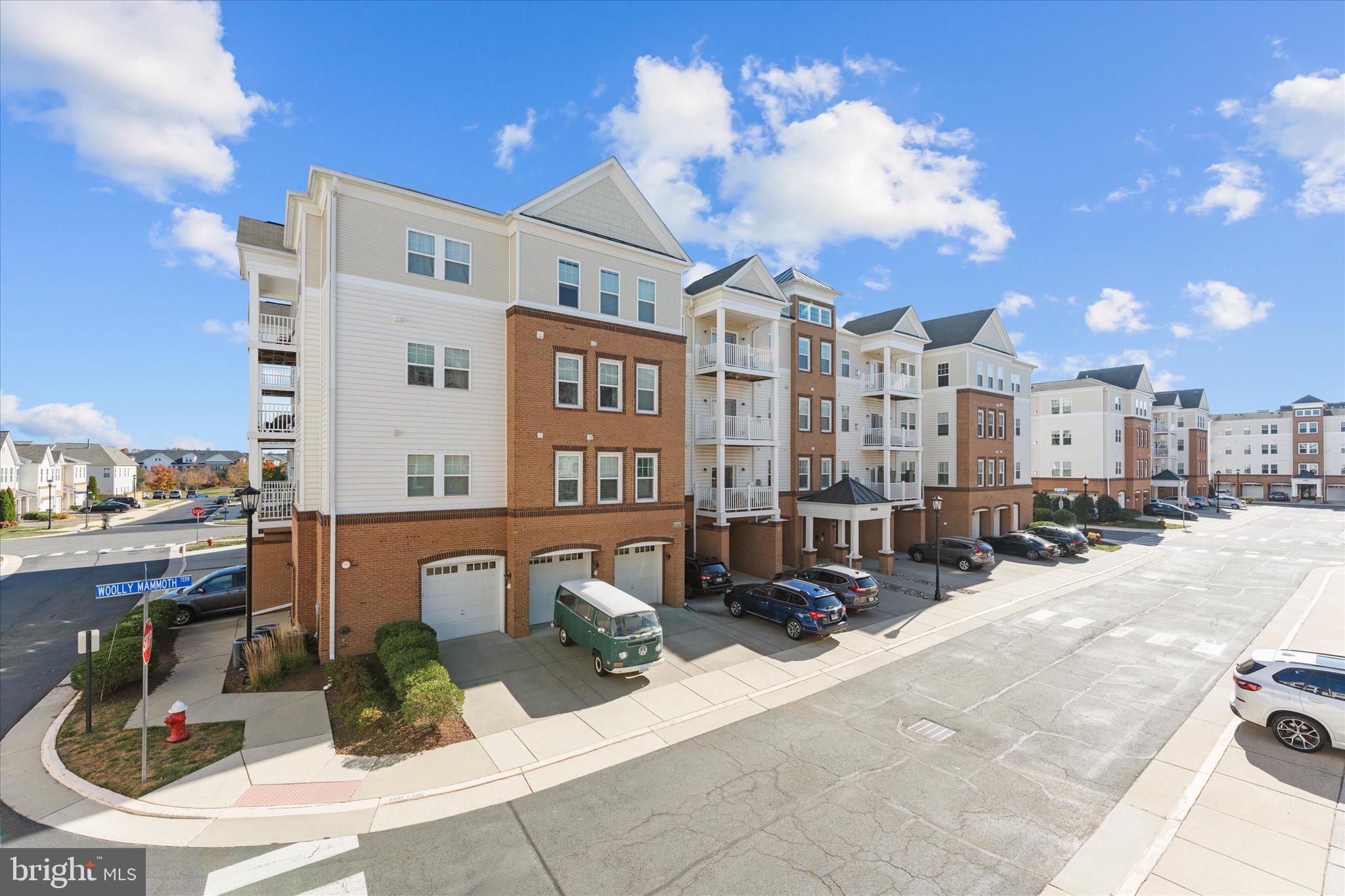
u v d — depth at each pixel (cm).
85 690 1206
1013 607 2039
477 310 1694
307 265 1633
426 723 1106
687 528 2392
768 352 2502
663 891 681
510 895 673
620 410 1897
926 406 3547
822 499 2702
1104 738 1064
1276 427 7906
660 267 2012
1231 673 1388
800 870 715
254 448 1850
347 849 754
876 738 1068
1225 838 773
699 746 1044
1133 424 5372
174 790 882
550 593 1836
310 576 1667
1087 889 681
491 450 1708
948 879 700
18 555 3288
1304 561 2942
